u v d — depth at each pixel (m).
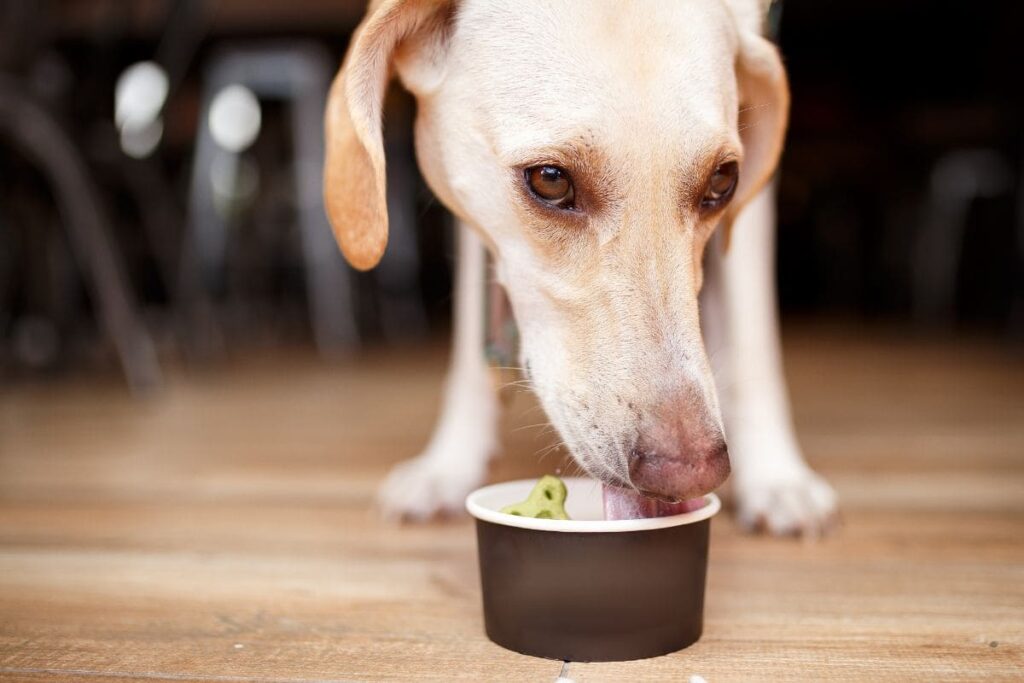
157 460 0.96
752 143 0.67
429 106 0.65
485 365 0.74
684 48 0.57
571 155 0.56
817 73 2.92
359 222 0.62
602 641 0.51
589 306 0.58
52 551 0.68
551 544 0.51
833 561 0.65
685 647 0.53
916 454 0.97
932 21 2.60
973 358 1.94
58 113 1.32
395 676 0.50
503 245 0.62
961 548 0.68
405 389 1.51
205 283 1.96
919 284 2.70
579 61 0.57
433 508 0.74
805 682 0.49
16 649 0.53
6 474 0.90
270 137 2.11
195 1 1.33
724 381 0.75
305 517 0.76
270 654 0.53
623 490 0.55
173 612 0.58
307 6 1.58
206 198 1.87
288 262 2.31
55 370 1.64
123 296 1.43
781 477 0.73
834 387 1.55
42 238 1.61
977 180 2.46
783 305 3.37
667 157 0.56
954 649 0.53
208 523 0.75
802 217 3.23
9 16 1.24
